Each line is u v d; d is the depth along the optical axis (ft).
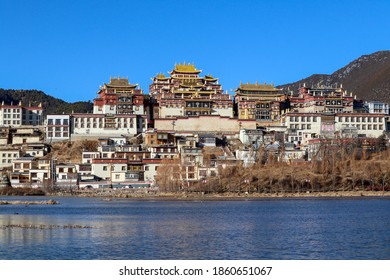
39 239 453.58
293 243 442.50
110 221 610.65
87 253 394.32
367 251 404.16
